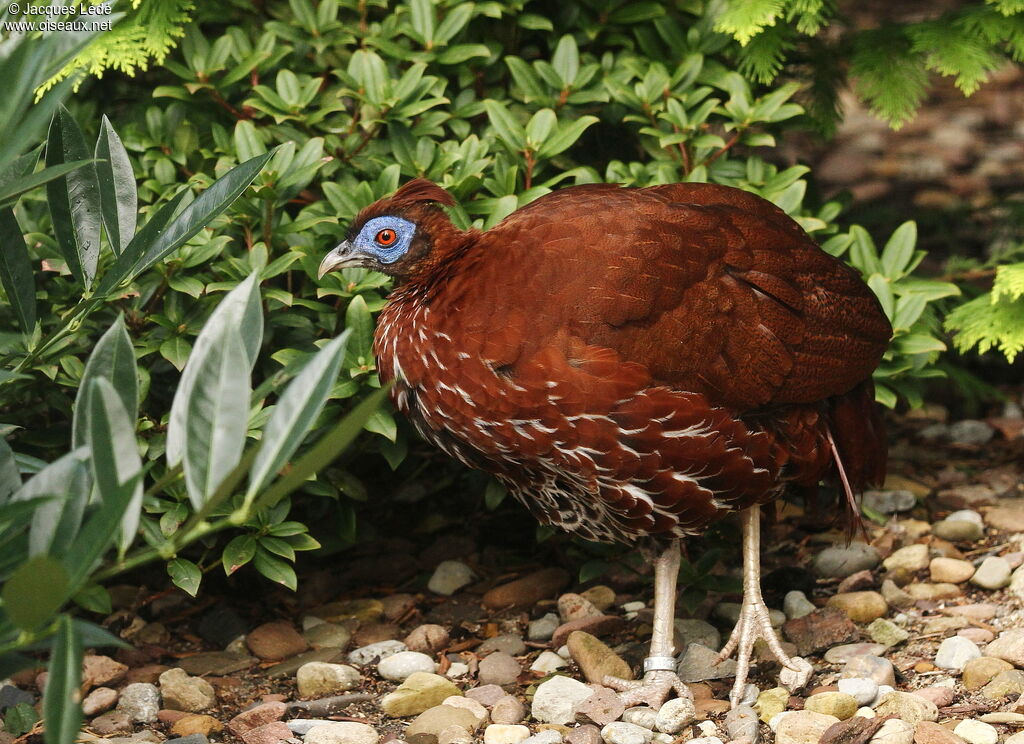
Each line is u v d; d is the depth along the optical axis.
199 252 4.64
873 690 4.26
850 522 4.73
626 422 3.96
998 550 5.54
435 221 4.29
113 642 2.84
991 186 9.35
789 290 4.26
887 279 5.38
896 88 6.05
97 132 5.65
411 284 4.30
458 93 5.65
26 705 4.19
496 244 4.09
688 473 4.10
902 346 5.19
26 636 2.85
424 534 6.00
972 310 5.81
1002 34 5.70
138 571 5.41
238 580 5.50
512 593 5.31
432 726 4.16
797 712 4.11
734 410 4.15
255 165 3.80
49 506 2.93
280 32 5.38
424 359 4.10
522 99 5.54
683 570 4.98
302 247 4.88
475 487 5.75
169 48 5.79
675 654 4.74
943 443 6.82
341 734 4.10
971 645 4.54
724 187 4.61
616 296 3.95
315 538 5.38
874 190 9.39
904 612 5.04
